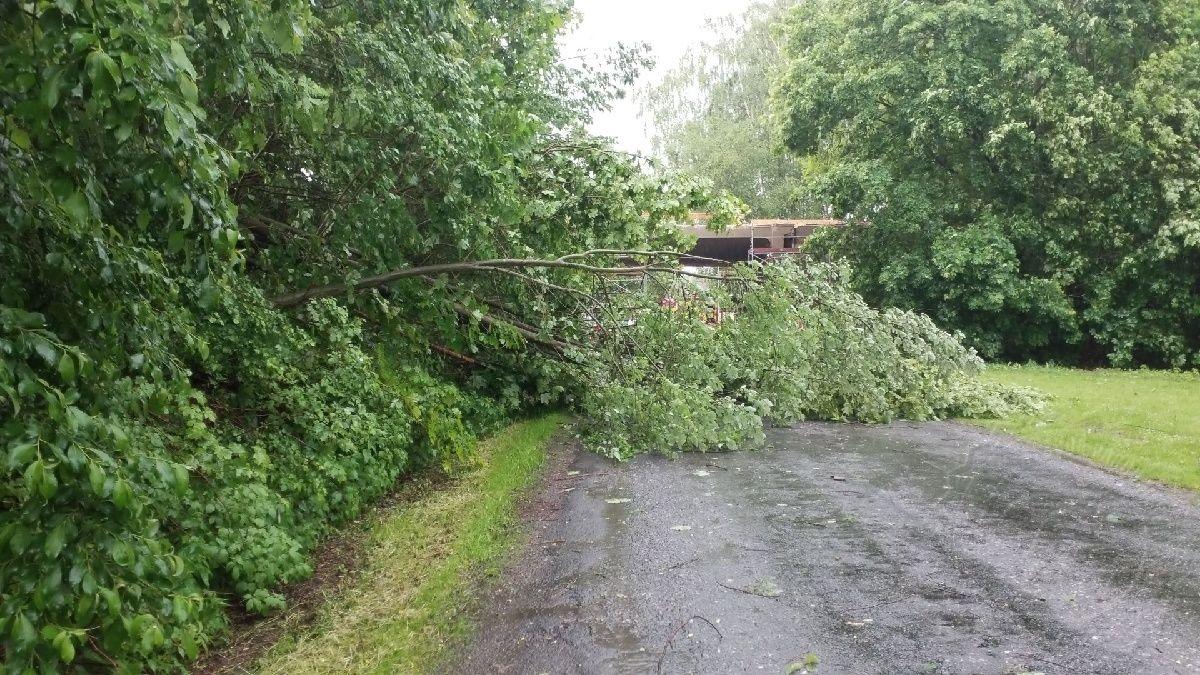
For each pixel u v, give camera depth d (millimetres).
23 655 2283
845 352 9891
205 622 4023
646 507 6379
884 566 4812
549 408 11469
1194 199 17516
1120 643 3656
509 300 9602
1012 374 17172
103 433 2586
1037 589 4359
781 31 23203
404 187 7031
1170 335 18406
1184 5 18906
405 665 3793
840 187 20703
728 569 4852
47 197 2758
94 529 2459
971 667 3469
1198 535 5227
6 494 2623
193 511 4375
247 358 6008
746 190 38750
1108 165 18078
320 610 4594
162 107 2447
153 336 3256
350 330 6602
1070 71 18234
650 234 9953
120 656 2947
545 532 5812
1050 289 18734
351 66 5926
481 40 9039
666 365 9117
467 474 7852
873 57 20250
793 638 3834
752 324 9211
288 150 6336
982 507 6098
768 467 7816
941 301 20344
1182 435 8789
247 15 3459
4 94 2498
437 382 8781
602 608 4328
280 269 6965
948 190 20750
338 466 6004
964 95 18625
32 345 2318
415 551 5562
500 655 3832
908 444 8938
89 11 2311
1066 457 8000
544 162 9266
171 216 2877
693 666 3590
